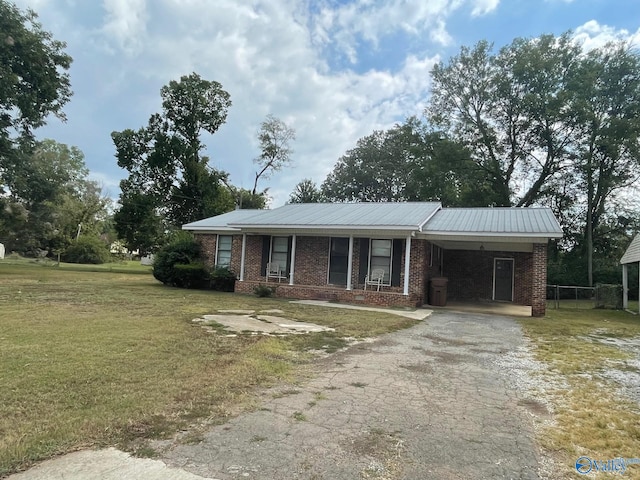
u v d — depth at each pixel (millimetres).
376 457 3061
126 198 31672
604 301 18328
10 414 3480
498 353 7074
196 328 7867
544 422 3912
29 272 23641
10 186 24703
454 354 6844
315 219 16469
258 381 4824
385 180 47938
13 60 21922
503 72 30031
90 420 3436
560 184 28828
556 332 9742
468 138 32219
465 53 31266
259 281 17500
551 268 26766
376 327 9148
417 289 14523
